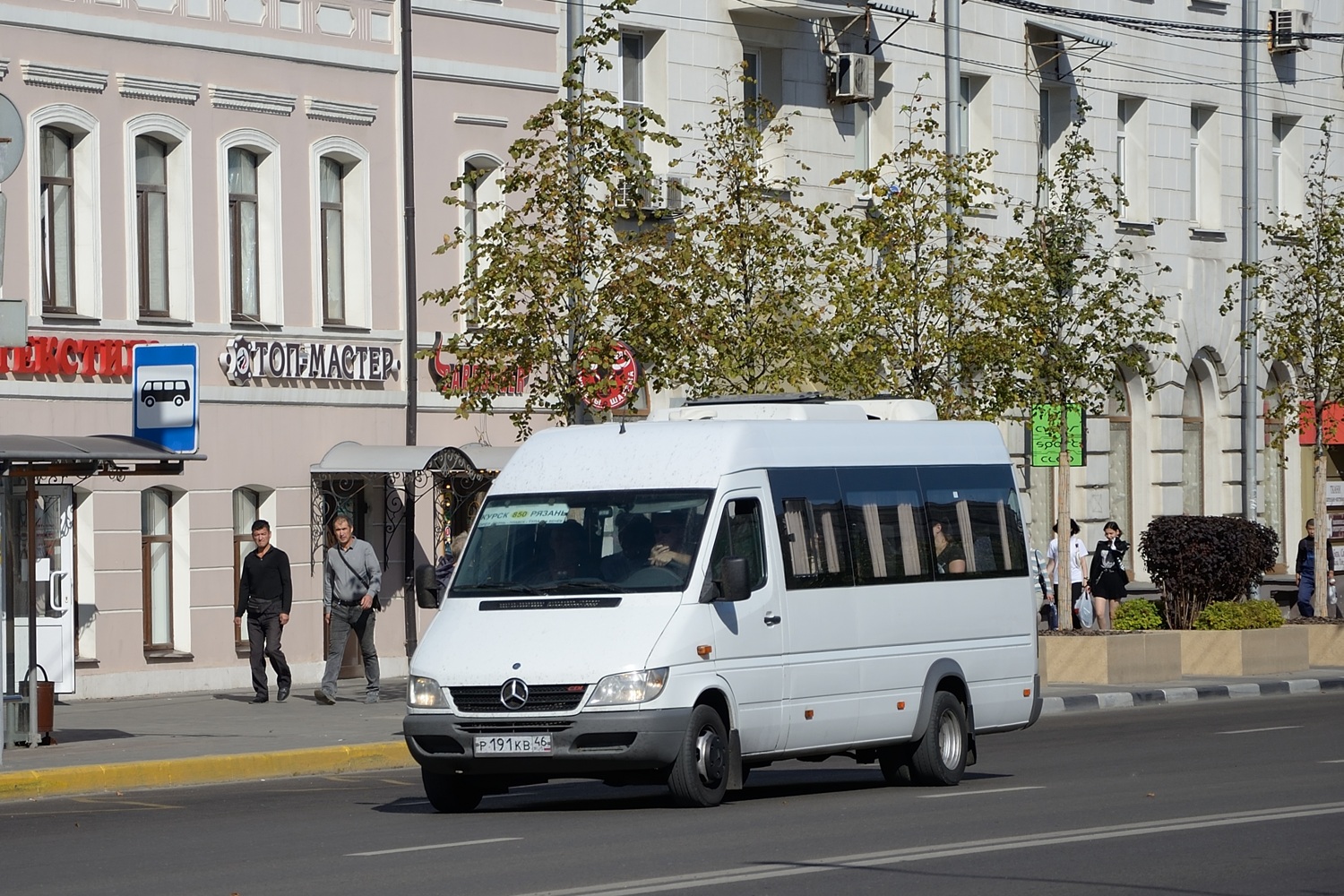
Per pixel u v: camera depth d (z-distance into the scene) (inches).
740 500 1127.6
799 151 2476.6
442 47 2121.1
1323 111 3312.0
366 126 2057.1
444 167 2122.3
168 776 1309.1
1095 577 2422.5
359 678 2052.2
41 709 1408.7
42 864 915.4
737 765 1097.4
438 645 1079.0
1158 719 1782.7
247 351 1932.8
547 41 2224.4
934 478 1283.2
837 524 1192.8
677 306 1745.8
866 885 804.6
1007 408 2111.2
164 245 1895.9
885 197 2058.3
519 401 2208.4
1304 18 3191.4
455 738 1054.4
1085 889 798.5
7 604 1418.6
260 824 1064.8
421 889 806.5
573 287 1653.5
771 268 1964.8
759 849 910.4
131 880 855.1
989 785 1234.0
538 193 1702.8
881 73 2593.5
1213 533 2207.2
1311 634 2337.6
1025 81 2795.3
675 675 1053.2
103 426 1820.9
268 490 1962.4
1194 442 3122.5
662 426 1160.2
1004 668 1307.8
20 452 1286.9
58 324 1785.2
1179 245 3053.6
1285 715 1790.1
